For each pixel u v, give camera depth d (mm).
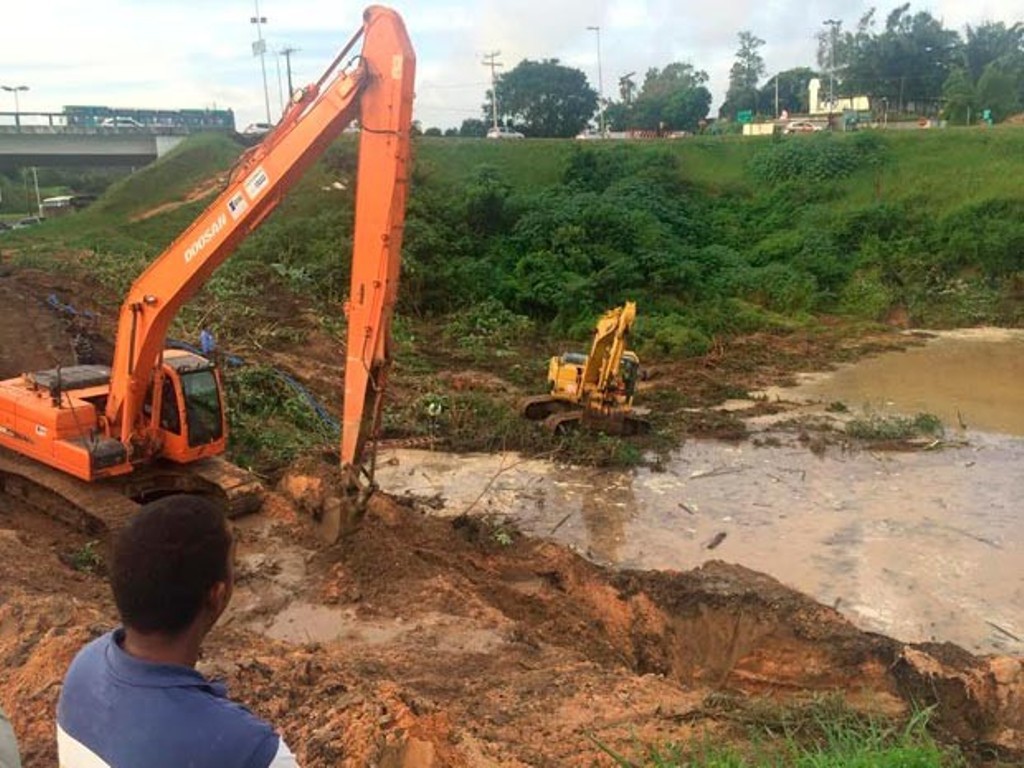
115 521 11508
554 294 31188
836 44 89188
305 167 10516
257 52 60125
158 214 38625
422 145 46094
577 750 6824
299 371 21859
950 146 43719
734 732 7184
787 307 34438
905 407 22656
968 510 15625
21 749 6113
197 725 2355
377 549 11625
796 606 10492
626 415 19703
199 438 12688
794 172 43875
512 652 9719
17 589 9289
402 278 30469
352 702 6465
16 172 93188
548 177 44688
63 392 13016
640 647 10930
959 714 8781
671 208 41062
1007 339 31344
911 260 37000
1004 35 86125
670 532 14859
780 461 18359
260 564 11398
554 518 15430
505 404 20875
